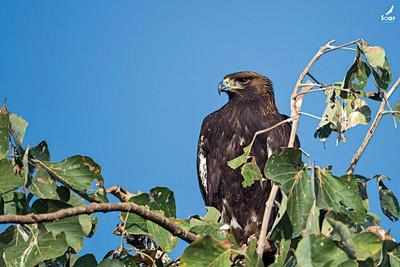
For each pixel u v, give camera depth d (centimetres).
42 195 1023
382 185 1162
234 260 1020
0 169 967
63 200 1048
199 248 952
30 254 976
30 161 1029
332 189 984
